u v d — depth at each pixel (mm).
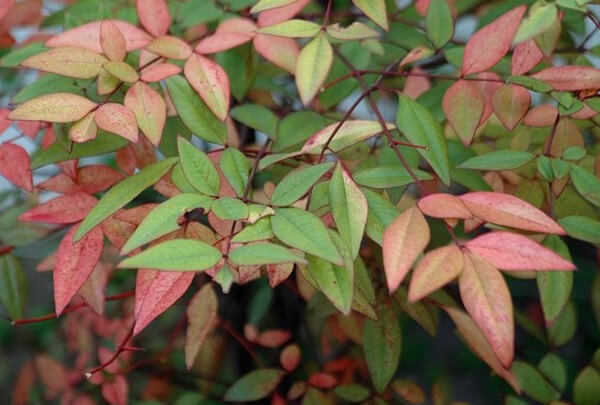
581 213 642
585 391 683
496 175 657
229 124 683
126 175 625
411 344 1262
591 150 667
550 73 591
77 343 937
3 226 720
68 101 551
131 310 923
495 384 832
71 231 587
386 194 615
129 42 607
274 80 789
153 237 509
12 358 1323
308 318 929
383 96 784
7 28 749
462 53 666
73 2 769
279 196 529
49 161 599
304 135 660
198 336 676
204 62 586
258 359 799
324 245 499
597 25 617
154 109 563
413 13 761
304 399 737
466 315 663
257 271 542
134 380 1006
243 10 710
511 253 497
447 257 495
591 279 919
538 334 795
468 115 589
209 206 528
